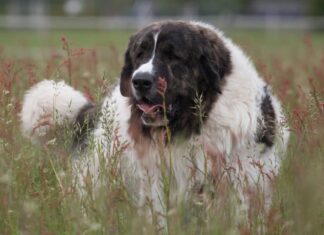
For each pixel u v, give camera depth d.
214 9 90.56
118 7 97.94
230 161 10.08
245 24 51.56
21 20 50.34
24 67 14.48
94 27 48.22
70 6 93.00
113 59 18.41
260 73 15.17
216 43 10.53
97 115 11.38
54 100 11.84
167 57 10.20
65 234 8.30
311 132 9.39
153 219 8.38
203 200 8.88
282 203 8.77
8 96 11.07
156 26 10.49
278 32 48.12
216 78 10.12
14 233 8.31
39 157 10.52
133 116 10.51
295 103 12.92
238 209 8.55
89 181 8.95
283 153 9.92
